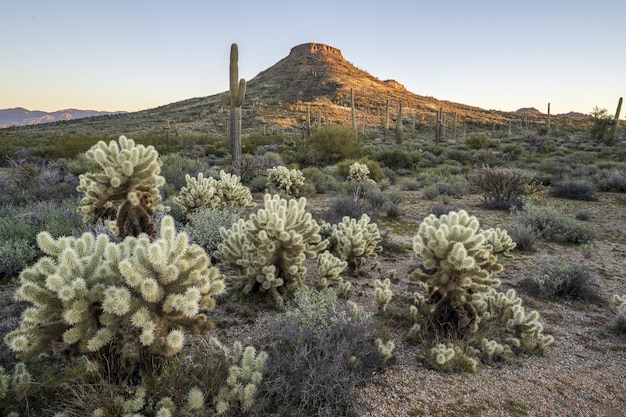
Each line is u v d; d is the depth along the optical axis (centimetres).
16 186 942
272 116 7394
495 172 1288
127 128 6544
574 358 374
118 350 250
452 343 360
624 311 509
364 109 8962
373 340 357
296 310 354
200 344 306
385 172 2052
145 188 509
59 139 2194
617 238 911
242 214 923
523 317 395
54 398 246
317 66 13738
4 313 371
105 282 241
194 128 6359
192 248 264
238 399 256
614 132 3434
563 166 2169
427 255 376
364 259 593
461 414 271
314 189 1430
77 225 655
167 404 228
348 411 262
